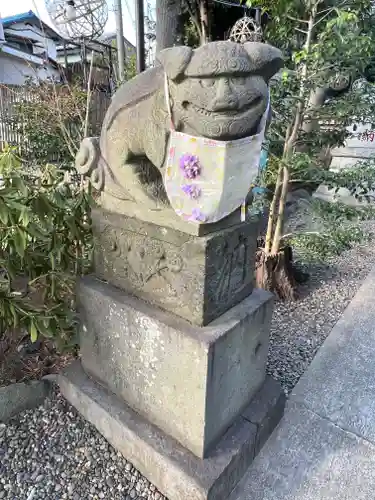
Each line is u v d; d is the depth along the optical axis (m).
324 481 1.27
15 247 1.27
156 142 1.01
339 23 1.71
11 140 4.19
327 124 2.40
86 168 1.31
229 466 1.15
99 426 1.39
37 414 1.49
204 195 0.97
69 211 1.50
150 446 1.20
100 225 1.36
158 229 1.14
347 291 2.80
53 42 6.78
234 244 1.17
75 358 1.73
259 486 1.25
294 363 1.93
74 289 1.57
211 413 1.14
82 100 3.49
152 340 1.18
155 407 1.25
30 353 1.74
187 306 1.14
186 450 1.19
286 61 2.25
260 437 1.36
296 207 3.15
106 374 1.42
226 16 3.31
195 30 3.13
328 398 1.65
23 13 8.01
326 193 4.81
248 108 0.89
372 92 2.17
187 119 0.92
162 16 3.06
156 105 1.00
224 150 0.91
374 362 1.90
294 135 2.26
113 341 1.34
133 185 1.15
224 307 1.21
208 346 1.04
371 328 2.22
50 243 1.41
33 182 1.54
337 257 3.52
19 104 3.88
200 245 1.04
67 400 1.54
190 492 1.09
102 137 1.25
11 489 1.20
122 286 1.34
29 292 1.61
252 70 0.87
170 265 1.14
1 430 1.41
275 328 2.29
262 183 2.51
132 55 4.99
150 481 1.23
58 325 1.40
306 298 2.69
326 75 2.00
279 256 2.58
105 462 1.30
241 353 1.24
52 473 1.25
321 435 1.46
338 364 1.89
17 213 1.22
